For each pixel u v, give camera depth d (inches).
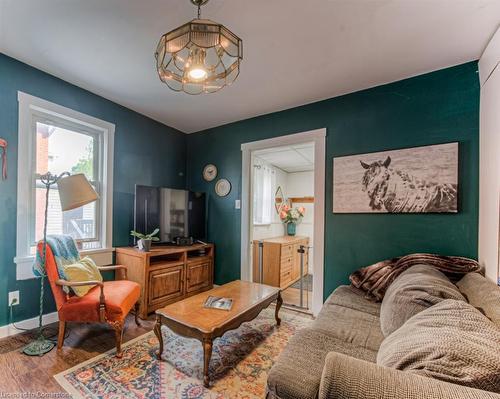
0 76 83.4
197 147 157.2
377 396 28.5
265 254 157.2
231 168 142.6
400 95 96.0
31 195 94.0
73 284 76.6
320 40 74.7
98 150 115.8
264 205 188.4
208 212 150.7
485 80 76.5
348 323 66.7
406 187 92.5
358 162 102.7
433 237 88.0
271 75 93.8
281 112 125.6
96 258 110.0
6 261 84.8
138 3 62.1
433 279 61.6
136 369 70.8
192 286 127.7
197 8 63.4
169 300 115.4
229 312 73.8
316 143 113.7
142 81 99.7
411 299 56.2
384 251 96.8
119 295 82.6
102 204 115.3
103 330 92.4
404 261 84.3
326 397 30.7
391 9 62.8
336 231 107.2
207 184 151.8
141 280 105.7
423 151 90.0
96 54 83.2
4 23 69.0
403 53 80.3
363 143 102.9
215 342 86.0
